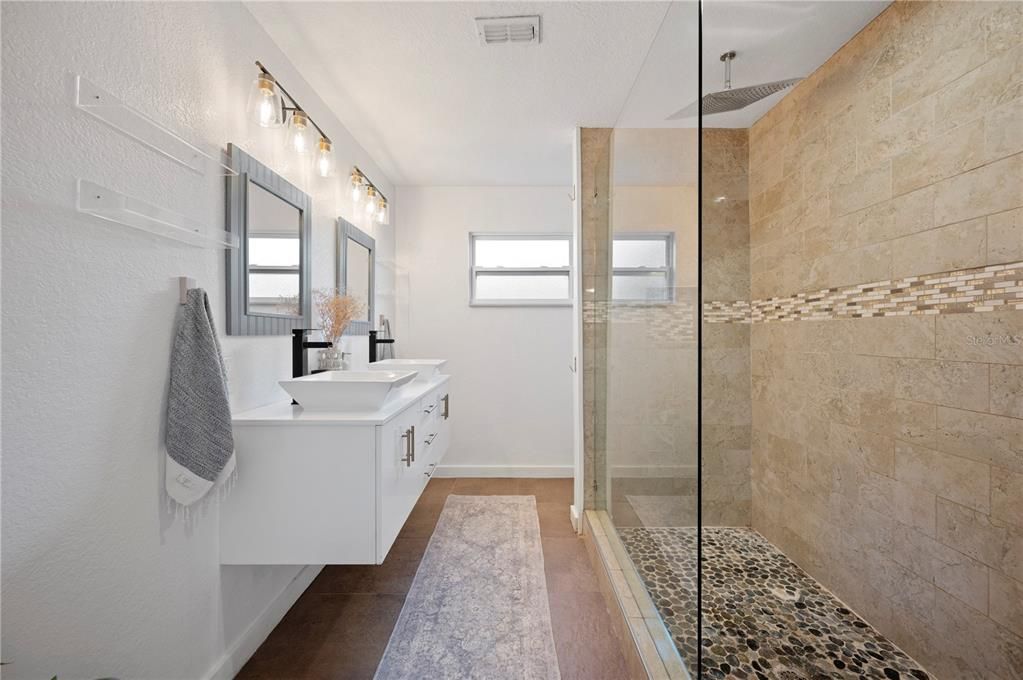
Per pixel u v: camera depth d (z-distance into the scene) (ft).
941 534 5.27
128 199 3.65
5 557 2.92
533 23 5.93
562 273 12.92
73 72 3.29
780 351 8.45
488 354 12.66
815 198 7.46
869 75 6.31
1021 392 4.45
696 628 4.06
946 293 5.23
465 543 8.50
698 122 4.04
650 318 5.57
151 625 4.03
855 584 6.62
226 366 5.10
